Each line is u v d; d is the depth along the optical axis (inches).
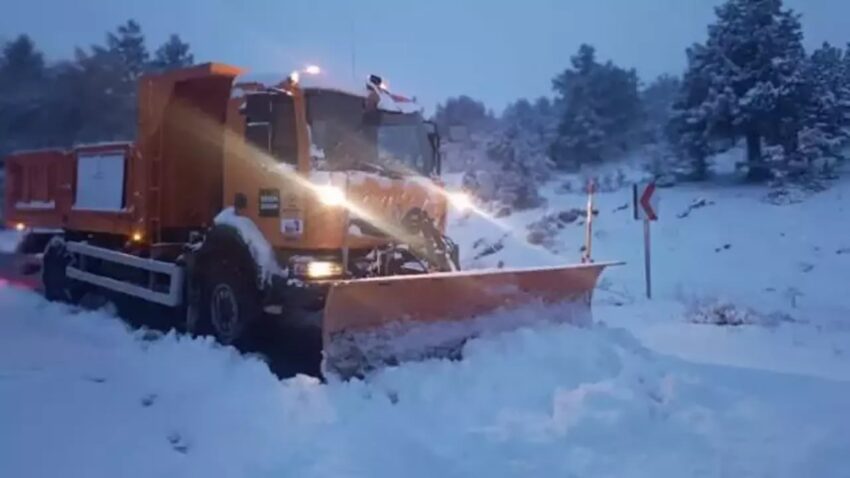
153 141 398.3
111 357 299.0
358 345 278.1
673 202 1015.0
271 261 314.3
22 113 1457.9
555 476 194.4
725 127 1125.1
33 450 198.1
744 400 257.4
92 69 1503.4
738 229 847.1
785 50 1088.8
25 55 1540.4
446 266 327.6
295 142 316.2
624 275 700.7
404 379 263.0
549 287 331.9
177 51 1744.6
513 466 199.2
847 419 237.3
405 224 331.0
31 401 234.4
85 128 1486.2
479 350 290.8
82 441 206.1
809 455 206.8
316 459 198.8
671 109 1368.1
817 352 347.6
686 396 257.6
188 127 396.2
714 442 218.2
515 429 224.7
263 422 225.1
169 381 265.0
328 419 229.8
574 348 290.0
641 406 237.8
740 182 1111.0
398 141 346.6
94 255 436.1
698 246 800.9
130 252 416.2
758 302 577.0
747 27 1104.8
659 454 210.1
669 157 1306.6
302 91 315.9
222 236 333.7
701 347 355.9
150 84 398.6
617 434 221.0
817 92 1107.3
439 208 353.4
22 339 336.5
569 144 1621.6
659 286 631.2
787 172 1018.7
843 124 1183.6
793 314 516.4
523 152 1098.7
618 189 1203.2
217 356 295.7
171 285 363.6
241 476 188.4
